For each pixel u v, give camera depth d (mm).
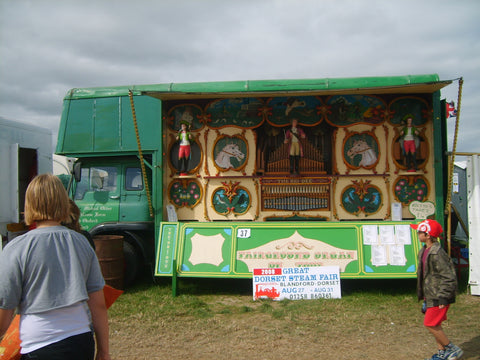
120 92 7410
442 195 6844
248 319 5375
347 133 7117
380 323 5121
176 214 7293
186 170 7285
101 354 2271
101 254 6598
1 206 7938
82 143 7457
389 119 7059
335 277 6312
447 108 6941
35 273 2082
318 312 5578
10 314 2043
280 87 6684
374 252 6488
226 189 7227
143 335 4836
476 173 6488
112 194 7516
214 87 6828
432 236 3973
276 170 7223
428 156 6977
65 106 7551
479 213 6418
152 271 7219
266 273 6398
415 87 6328
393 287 6777
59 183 2312
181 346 4516
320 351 4320
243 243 6691
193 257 6684
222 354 4293
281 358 4168
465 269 7973
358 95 7105
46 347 2035
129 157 7562
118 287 6730
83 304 2219
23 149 10016
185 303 6070
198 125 7348
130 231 7367
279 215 7137
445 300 3809
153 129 7285
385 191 7035
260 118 7227
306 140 7199
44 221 2262
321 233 6637
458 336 4680
